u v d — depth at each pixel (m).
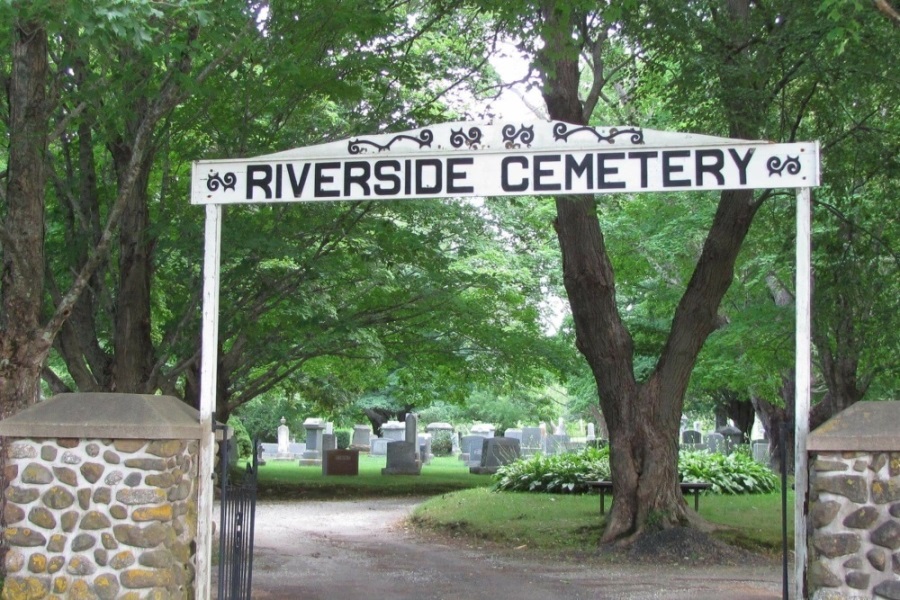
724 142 7.39
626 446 13.30
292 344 17.14
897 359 16.83
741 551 12.57
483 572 11.41
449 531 15.20
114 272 12.29
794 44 11.13
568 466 19.44
